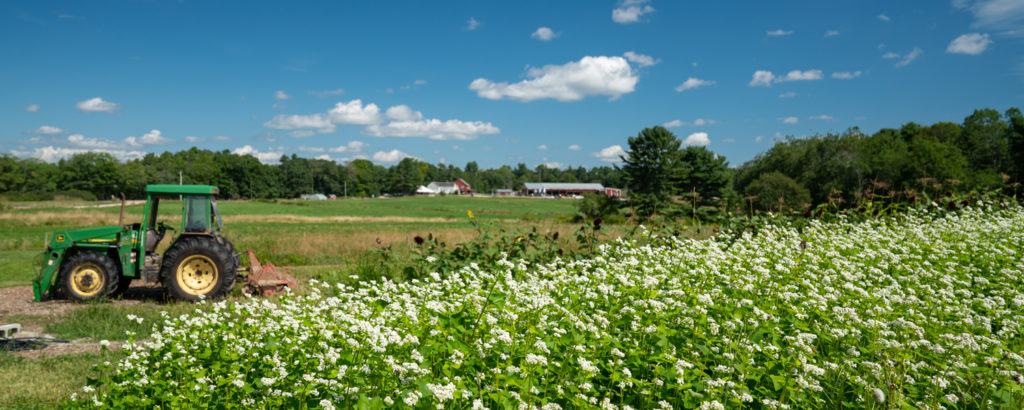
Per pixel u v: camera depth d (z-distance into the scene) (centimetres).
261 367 445
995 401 396
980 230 975
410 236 2148
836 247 855
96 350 725
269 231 3012
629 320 494
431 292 603
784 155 6644
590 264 816
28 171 11669
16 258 1767
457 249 1068
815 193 5578
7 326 722
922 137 6825
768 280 599
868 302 545
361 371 390
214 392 428
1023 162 4459
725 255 744
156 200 1164
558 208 9425
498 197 15138
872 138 6881
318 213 6119
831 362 452
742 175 7431
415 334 450
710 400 369
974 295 660
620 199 5188
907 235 954
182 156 18250
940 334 459
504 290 576
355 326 414
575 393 378
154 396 426
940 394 404
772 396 389
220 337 504
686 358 432
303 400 382
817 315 539
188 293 1055
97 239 1098
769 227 1135
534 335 452
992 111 6731
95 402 443
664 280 607
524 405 337
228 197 14638
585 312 536
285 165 16050
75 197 8088
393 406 372
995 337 497
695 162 5281
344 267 1355
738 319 462
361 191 17200
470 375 394
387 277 1102
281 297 651
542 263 1028
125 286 1162
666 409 370
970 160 6288
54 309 988
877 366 403
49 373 625
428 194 18650
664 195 4962
